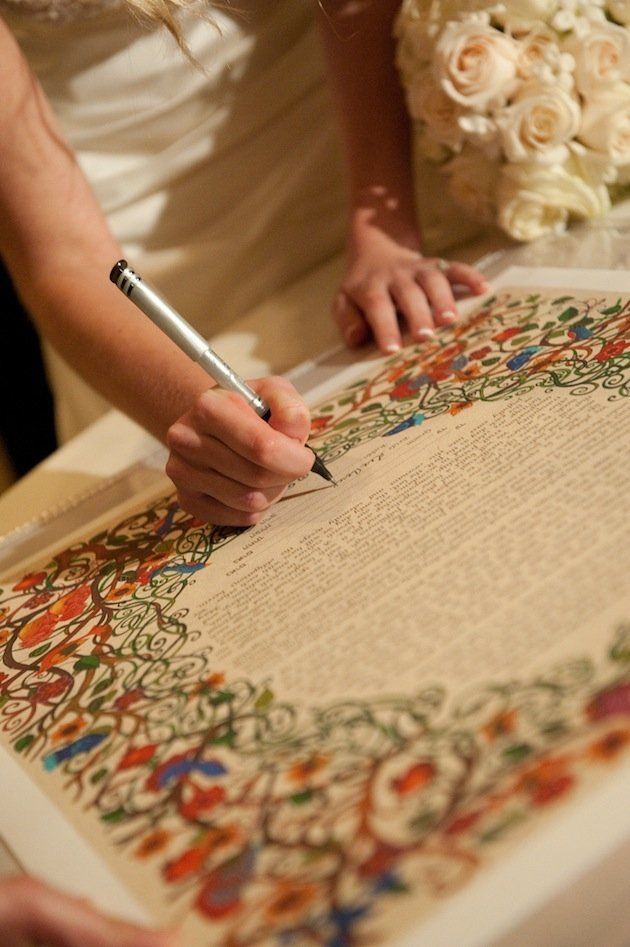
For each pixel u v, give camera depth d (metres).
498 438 0.61
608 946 0.34
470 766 0.38
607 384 0.61
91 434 0.94
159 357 0.76
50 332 0.86
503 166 0.85
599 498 0.50
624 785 0.35
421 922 0.33
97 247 0.88
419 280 0.84
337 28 0.97
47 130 0.88
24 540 0.75
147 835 0.42
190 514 0.69
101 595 0.63
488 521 0.53
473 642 0.44
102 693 0.53
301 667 0.48
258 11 1.05
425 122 0.87
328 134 1.14
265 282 1.18
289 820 0.39
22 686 0.56
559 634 0.43
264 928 0.35
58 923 0.36
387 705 0.43
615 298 0.72
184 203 1.14
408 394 0.72
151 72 1.03
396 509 0.58
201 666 0.51
